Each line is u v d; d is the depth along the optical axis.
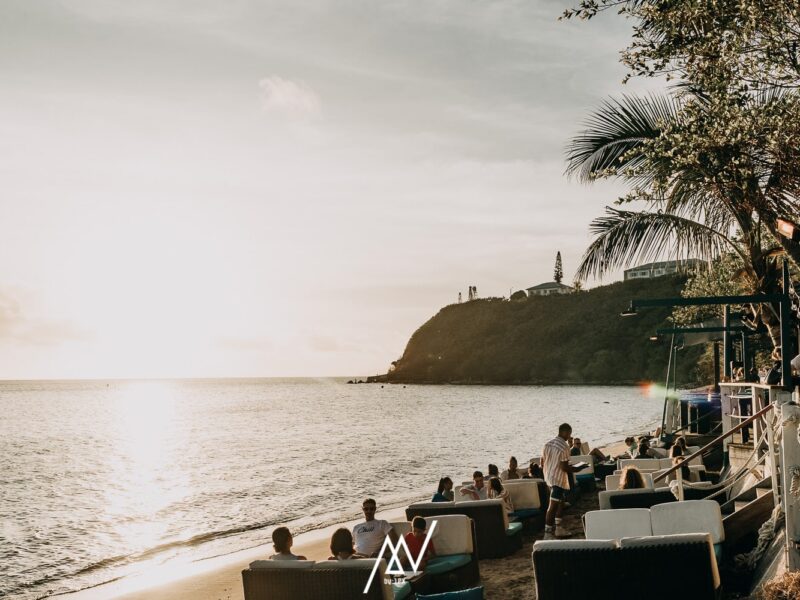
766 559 7.30
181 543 17.08
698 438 19.89
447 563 8.79
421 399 128.75
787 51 7.00
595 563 6.15
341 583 6.73
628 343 174.25
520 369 195.62
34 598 12.42
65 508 22.47
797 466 6.59
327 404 112.62
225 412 90.25
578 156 12.00
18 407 111.12
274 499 23.66
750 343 20.23
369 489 25.55
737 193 8.61
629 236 11.38
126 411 97.19
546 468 11.41
